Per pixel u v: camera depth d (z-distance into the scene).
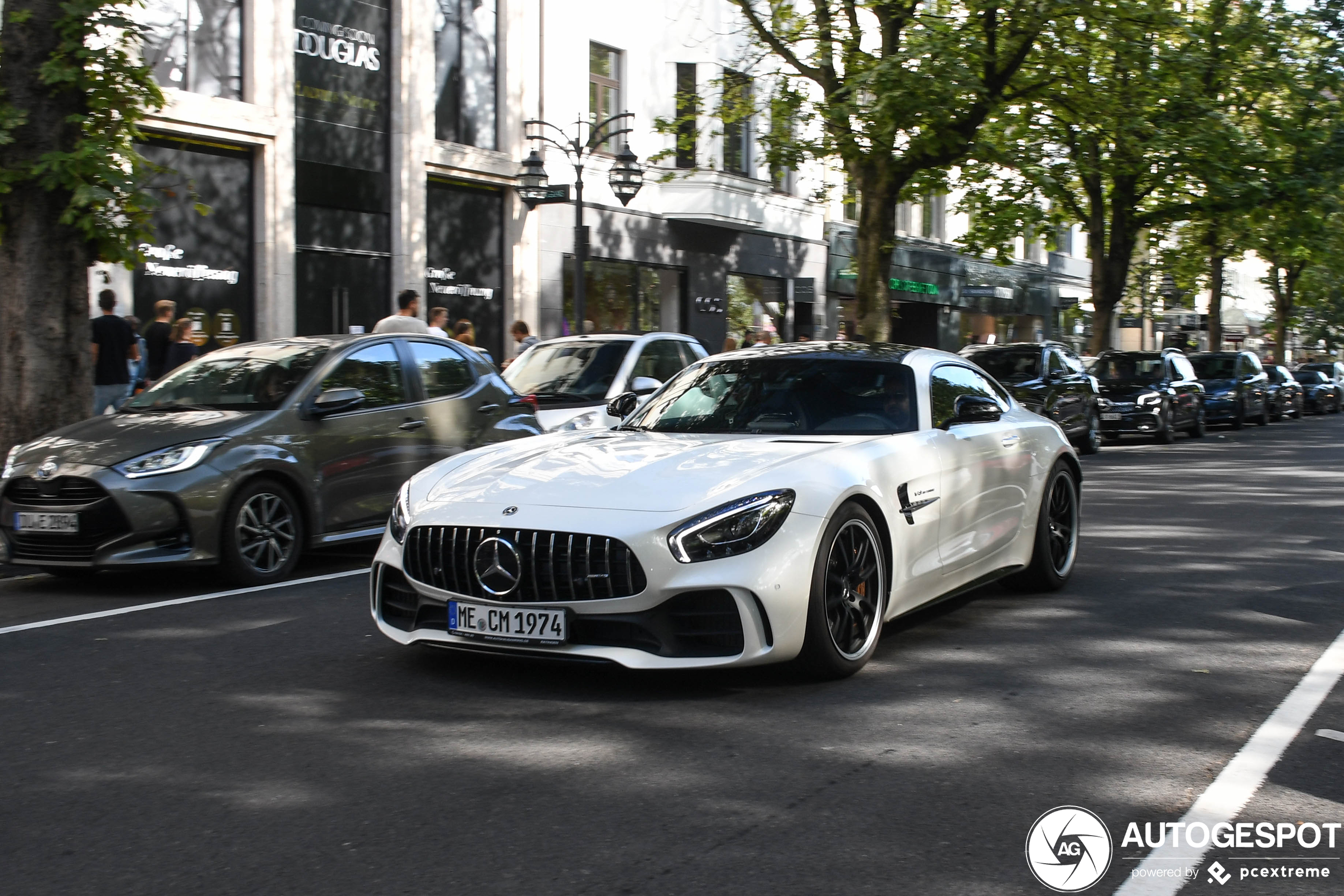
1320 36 27.14
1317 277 47.75
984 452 6.45
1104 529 10.18
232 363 8.67
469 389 9.58
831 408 6.12
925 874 3.27
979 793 3.88
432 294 20.92
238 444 7.68
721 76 25.81
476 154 21.19
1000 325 43.16
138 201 10.02
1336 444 22.56
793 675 5.25
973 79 16.94
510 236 22.20
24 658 5.75
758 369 6.50
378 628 5.42
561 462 5.38
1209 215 28.17
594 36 23.52
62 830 3.59
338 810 3.72
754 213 27.02
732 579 4.72
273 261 17.81
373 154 19.70
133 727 4.61
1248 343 62.62
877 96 17.31
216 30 17.22
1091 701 4.96
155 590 7.60
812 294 30.22
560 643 4.77
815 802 3.79
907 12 18.27
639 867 3.29
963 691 5.09
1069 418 19.36
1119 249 29.16
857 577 5.27
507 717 4.68
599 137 23.92
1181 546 9.22
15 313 9.88
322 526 8.16
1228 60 26.62
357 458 8.43
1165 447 21.97
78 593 7.52
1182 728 4.61
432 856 3.37
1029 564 7.12
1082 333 49.56
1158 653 5.79
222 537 7.52
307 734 4.49
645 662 4.70
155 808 3.76
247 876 3.25
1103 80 22.00
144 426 7.77
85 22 9.65
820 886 3.18
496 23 21.88
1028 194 28.88
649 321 25.55
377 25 19.73
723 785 3.94
